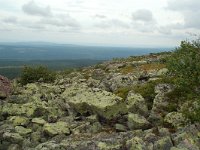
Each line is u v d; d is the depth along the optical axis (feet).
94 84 112.27
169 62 76.48
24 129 69.97
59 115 79.61
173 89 79.00
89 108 75.15
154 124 67.05
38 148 59.11
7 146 65.41
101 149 55.06
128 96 79.61
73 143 59.06
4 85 112.16
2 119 79.92
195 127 58.65
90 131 67.41
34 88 109.40
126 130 66.39
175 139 54.44
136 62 157.79
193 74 70.69
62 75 164.66
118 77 108.37
